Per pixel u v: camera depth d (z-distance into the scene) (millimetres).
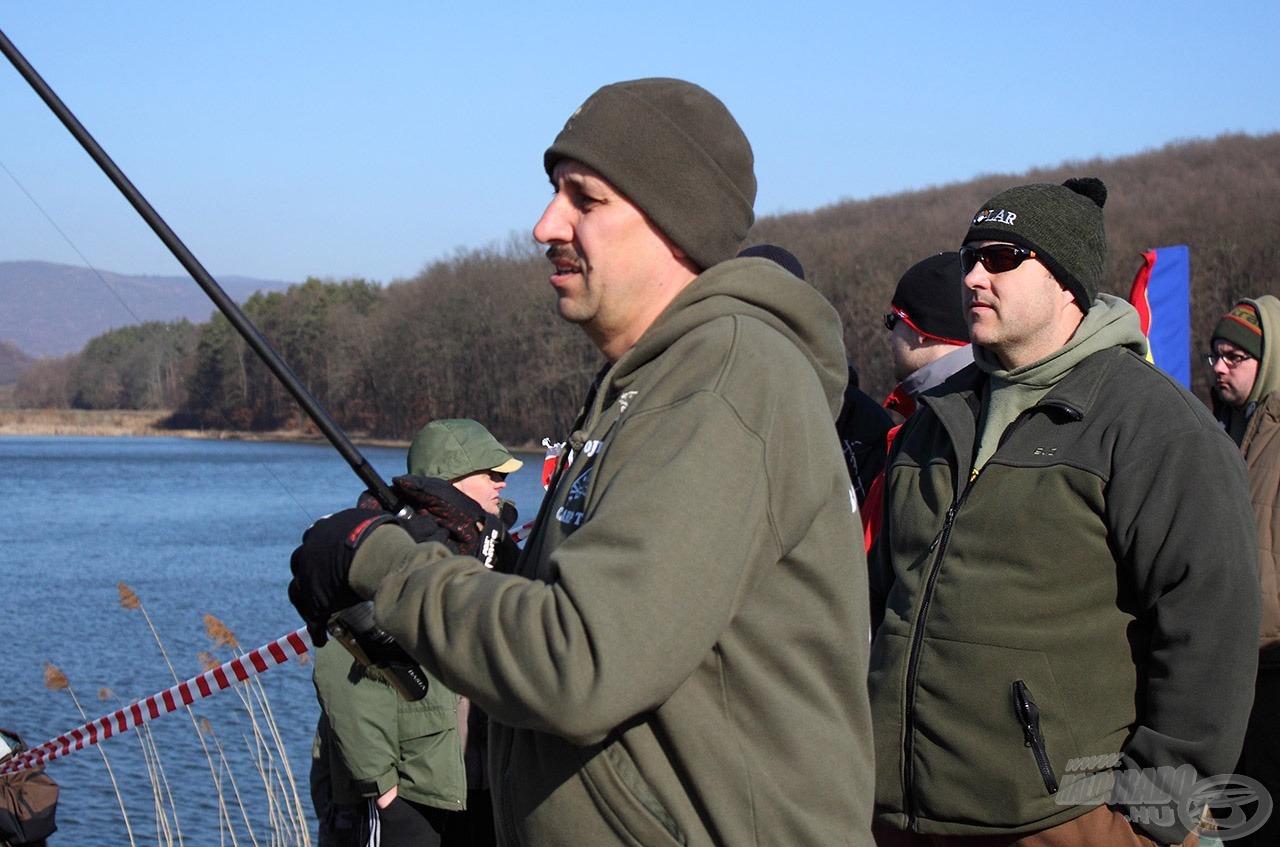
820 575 1598
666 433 1521
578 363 53750
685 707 1539
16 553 22734
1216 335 4492
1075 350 2596
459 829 3746
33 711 9242
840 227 61594
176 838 6129
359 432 56875
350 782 3750
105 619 14359
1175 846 2447
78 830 6270
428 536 1767
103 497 39969
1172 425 2455
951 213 59469
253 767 7305
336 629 1734
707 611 1451
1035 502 2539
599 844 1569
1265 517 3779
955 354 3625
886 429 3537
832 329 1766
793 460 1555
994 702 2510
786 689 1577
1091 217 2684
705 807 1537
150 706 4336
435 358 56250
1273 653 3641
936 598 2623
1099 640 2484
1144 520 2420
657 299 1758
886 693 2662
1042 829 2469
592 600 1414
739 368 1551
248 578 18750
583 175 1725
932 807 2568
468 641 1477
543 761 1607
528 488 29281
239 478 51625
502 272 57875
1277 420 3895
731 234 1755
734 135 1767
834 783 1590
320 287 58656
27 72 1817
